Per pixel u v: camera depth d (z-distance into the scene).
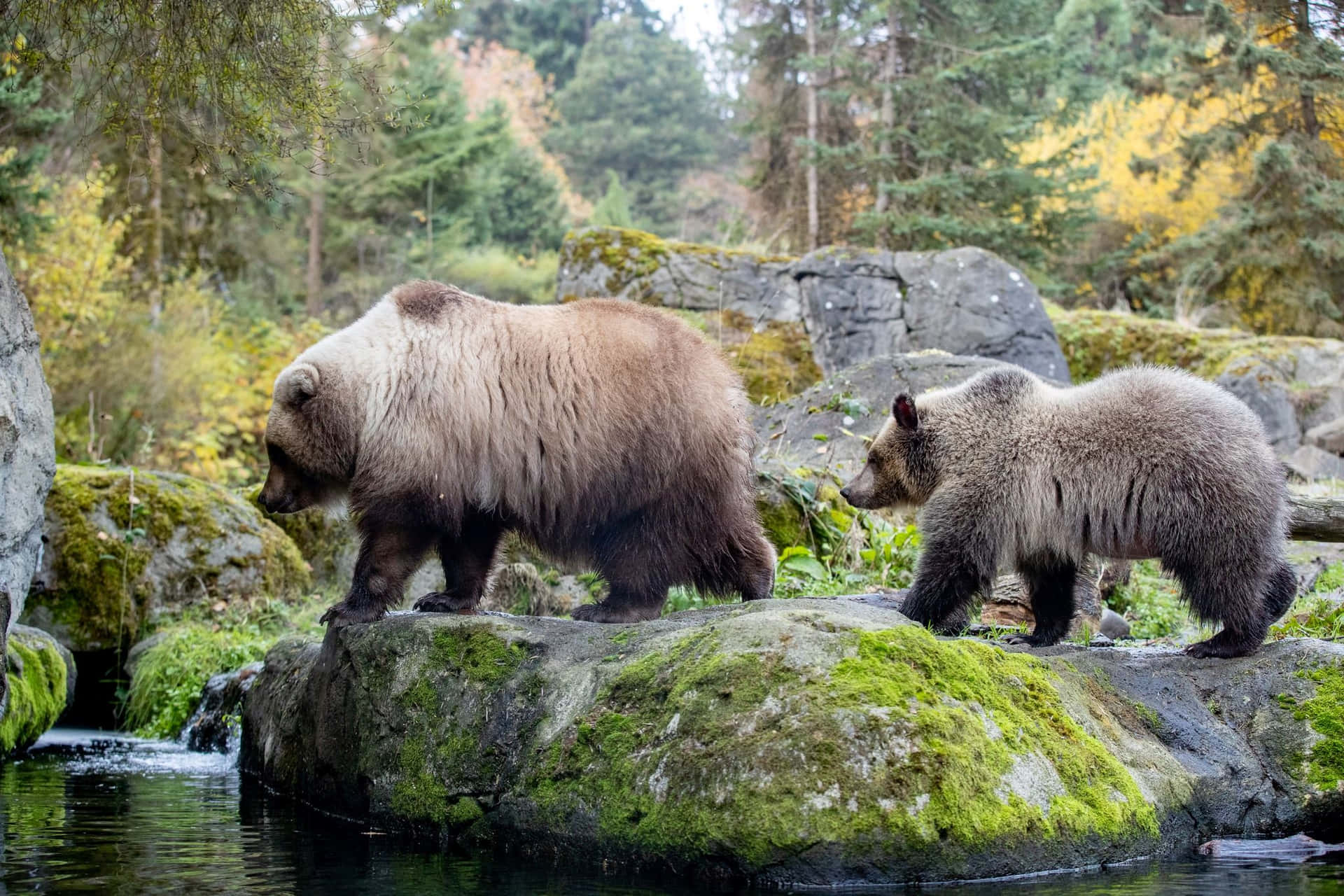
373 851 5.01
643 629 5.30
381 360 6.08
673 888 4.21
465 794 5.18
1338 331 22.14
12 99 13.39
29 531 6.32
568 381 6.02
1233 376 16.83
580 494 6.05
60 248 16.11
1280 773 5.28
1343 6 16.94
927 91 23.11
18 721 7.59
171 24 6.32
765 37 25.55
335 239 28.03
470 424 5.95
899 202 23.27
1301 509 8.37
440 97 27.20
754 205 27.17
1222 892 4.19
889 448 6.59
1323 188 20.06
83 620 9.79
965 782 4.23
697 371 6.22
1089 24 28.92
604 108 58.41
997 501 6.09
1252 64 18.03
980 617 8.02
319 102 6.54
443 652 5.59
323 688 6.15
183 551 10.20
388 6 6.57
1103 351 18.39
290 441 6.17
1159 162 25.62
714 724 4.41
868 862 4.06
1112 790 4.70
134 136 6.95
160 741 8.96
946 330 15.11
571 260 15.98
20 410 6.09
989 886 4.17
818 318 15.21
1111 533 5.87
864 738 4.19
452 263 32.56
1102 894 4.11
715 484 6.21
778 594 8.74
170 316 18.78
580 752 4.79
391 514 6.04
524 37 63.56
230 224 21.95
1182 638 8.43
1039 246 23.62
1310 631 7.37
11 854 4.95
